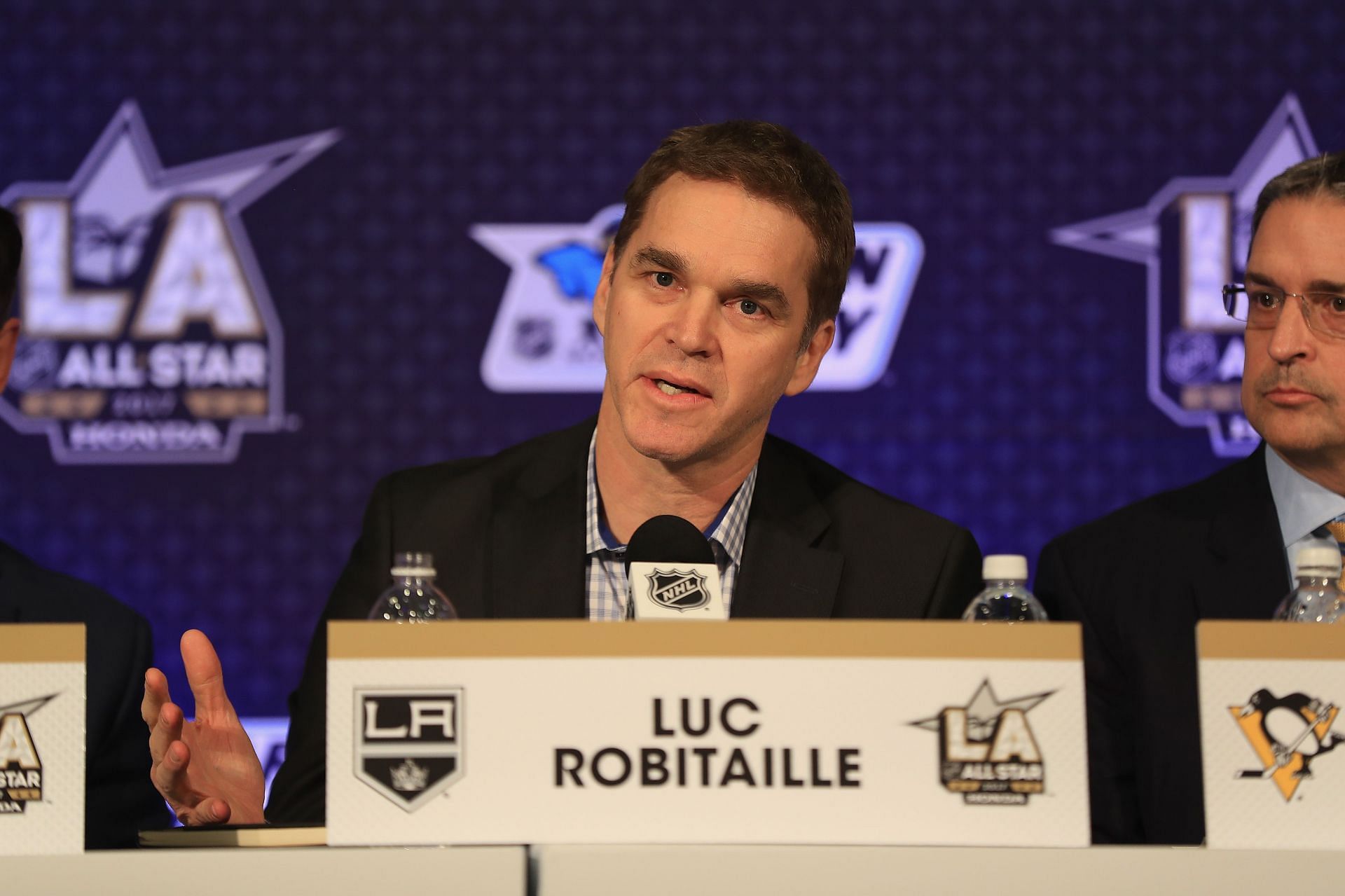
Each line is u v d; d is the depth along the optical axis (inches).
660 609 174.4
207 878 138.9
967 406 481.1
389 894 139.7
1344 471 246.8
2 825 147.2
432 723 147.7
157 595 473.4
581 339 483.8
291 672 475.2
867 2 489.1
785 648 149.4
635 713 148.3
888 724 149.1
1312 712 150.3
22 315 474.3
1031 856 142.9
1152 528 268.7
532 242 484.7
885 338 482.0
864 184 486.0
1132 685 257.8
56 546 471.8
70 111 481.1
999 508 478.9
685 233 211.0
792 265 214.1
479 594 234.1
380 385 480.1
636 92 487.8
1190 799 243.6
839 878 142.1
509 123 486.3
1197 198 484.1
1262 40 486.9
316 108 484.7
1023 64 487.5
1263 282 244.7
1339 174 240.5
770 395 219.3
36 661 149.3
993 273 483.8
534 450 255.9
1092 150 485.4
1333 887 142.3
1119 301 482.3
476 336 482.0
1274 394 242.4
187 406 477.4
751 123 223.8
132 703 270.2
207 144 482.0
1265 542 256.1
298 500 477.7
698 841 146.7
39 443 473.1
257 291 480.1
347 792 146.6
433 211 484.1
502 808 146.9
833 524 243.0
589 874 141.9
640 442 213.3
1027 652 150.6
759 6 489.7
